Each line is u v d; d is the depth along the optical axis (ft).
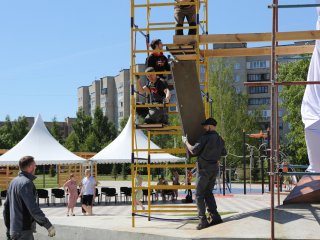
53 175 269.23
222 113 208.54
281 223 27.45
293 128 167.22
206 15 36.06
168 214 43.50
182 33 33.99
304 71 162.40
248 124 212.84
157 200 87.56
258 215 29.01
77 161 87.25
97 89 433.07
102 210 73.26
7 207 23.66
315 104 34.81
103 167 272.51
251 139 205.05
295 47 35.24
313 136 33.94
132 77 32.45
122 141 91.09
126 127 93.81
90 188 63.93
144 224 33.17
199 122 30.55
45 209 78.59
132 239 29.66
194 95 30.17
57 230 34.96
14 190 23.07
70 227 34.04
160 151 33.04
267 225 27.30
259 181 172.86
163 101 31.78
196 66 29.81
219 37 31.94
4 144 289.94
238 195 96.37
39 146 88.89
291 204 32.07
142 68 206.39
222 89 214.90
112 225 33.37
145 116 33.63
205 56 35.14
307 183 33.04
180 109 30.07
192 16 34.09
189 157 30.32
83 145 271.28
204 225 28.81
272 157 25.81
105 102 414.00
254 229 26.91
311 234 25.58
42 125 92.68
